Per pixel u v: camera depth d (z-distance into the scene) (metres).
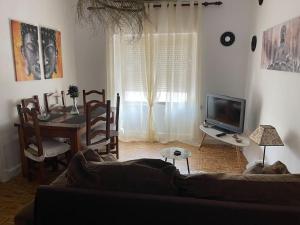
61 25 4.02
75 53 4.48
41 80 3.57
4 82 2.90
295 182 1.14
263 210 1.04
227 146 4.18
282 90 2.38
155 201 1.11
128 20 2.25
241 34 3.91
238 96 4.10
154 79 4.21
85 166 1.28
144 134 4.47
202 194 1.15
